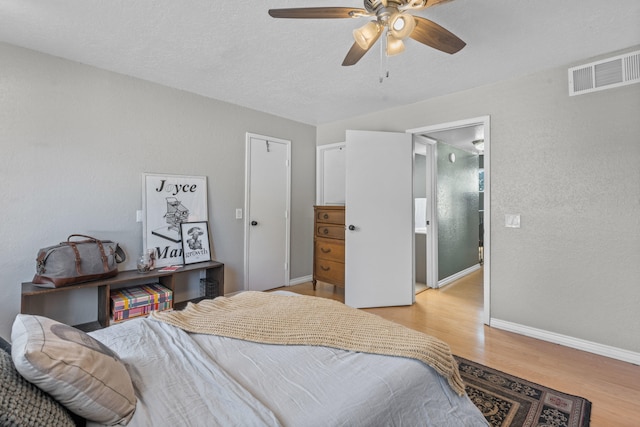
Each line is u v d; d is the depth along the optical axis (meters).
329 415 0.89
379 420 0.96
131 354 1.20
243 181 3.70
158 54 2.41
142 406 0.90
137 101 2.85
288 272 4.21
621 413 1.71
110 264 2.50
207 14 1.91
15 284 2.27
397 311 3.37
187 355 1.20
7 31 2.09
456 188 4.94
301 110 3.83
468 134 4.15
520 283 2.77
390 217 3.53
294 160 4.27
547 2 1.79
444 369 1.21
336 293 3.93
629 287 2.29
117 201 2.75
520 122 2.76
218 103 3.44
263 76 2.81
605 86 2.37
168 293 2.75
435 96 3.30
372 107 3.69
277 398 0.95
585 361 2.29
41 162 2.38
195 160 3.26
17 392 0.73
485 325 2.96
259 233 3.87
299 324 1.43
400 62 2.52
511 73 2.72
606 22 1.98
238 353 1.23
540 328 2.68
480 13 1.89
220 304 1.75
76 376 0.81
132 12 1.89
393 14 1.57
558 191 2.58
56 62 2.43
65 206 2.49
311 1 1.80
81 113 2.55
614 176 2.34
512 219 2.81
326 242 3.89
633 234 2.27
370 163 3.49
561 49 2.32
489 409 1.72
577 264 2.50
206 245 3.30
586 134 2.45
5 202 2.24
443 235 4.53
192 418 0.85
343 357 1.20
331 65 2.59
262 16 1.93
